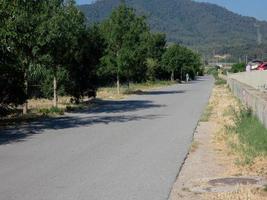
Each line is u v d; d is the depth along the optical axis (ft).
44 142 52.19
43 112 86.43
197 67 446.60
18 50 75.92
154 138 54.80
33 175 35.68
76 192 30.60
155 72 283.59
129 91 168.14
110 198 29.14
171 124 68.59
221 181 32.73
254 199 27.78
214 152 44.93
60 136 56.95
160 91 172.65
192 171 36.86
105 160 41.47
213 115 79.71
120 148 47.85
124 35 154.92
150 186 32.09
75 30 94.48
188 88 197.98
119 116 81.10
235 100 108.06
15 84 74.74
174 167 38.29
